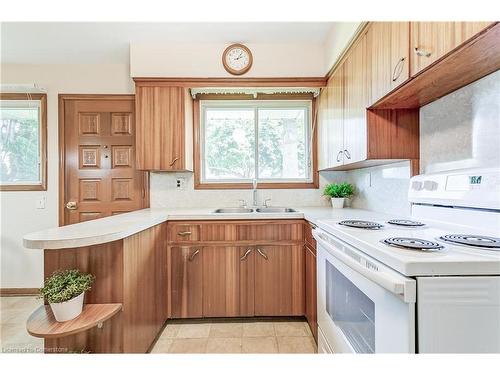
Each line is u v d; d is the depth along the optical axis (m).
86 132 2.75
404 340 0.71
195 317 2.07
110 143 2.75
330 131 2.27
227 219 2.08
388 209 1.89
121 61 2.71
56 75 2.73
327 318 1.35
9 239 2.73
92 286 1.33
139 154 2.35
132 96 2.74
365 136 1.57
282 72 2.39
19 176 2.77
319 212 2.06
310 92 2.66
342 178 2.74
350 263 0.95
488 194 1.03
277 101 2.78
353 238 1.03
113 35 2.25
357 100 1.68
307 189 2.74
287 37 2.30
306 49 2.40
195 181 2.74
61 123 2.73
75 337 1.32
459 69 1.05
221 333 1.95
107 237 1.22
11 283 2.73
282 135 2.84
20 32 2.18
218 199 2.75
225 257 2.07
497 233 1.01
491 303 0.69
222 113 2.81
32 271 2.75
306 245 2.02
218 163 2.83
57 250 1.32
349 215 1.84
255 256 2.08
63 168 2.73
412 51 1.12
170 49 2.37
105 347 1.34
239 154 2.83
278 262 2.08
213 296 2.07
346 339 1.11
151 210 2.40
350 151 1.81
